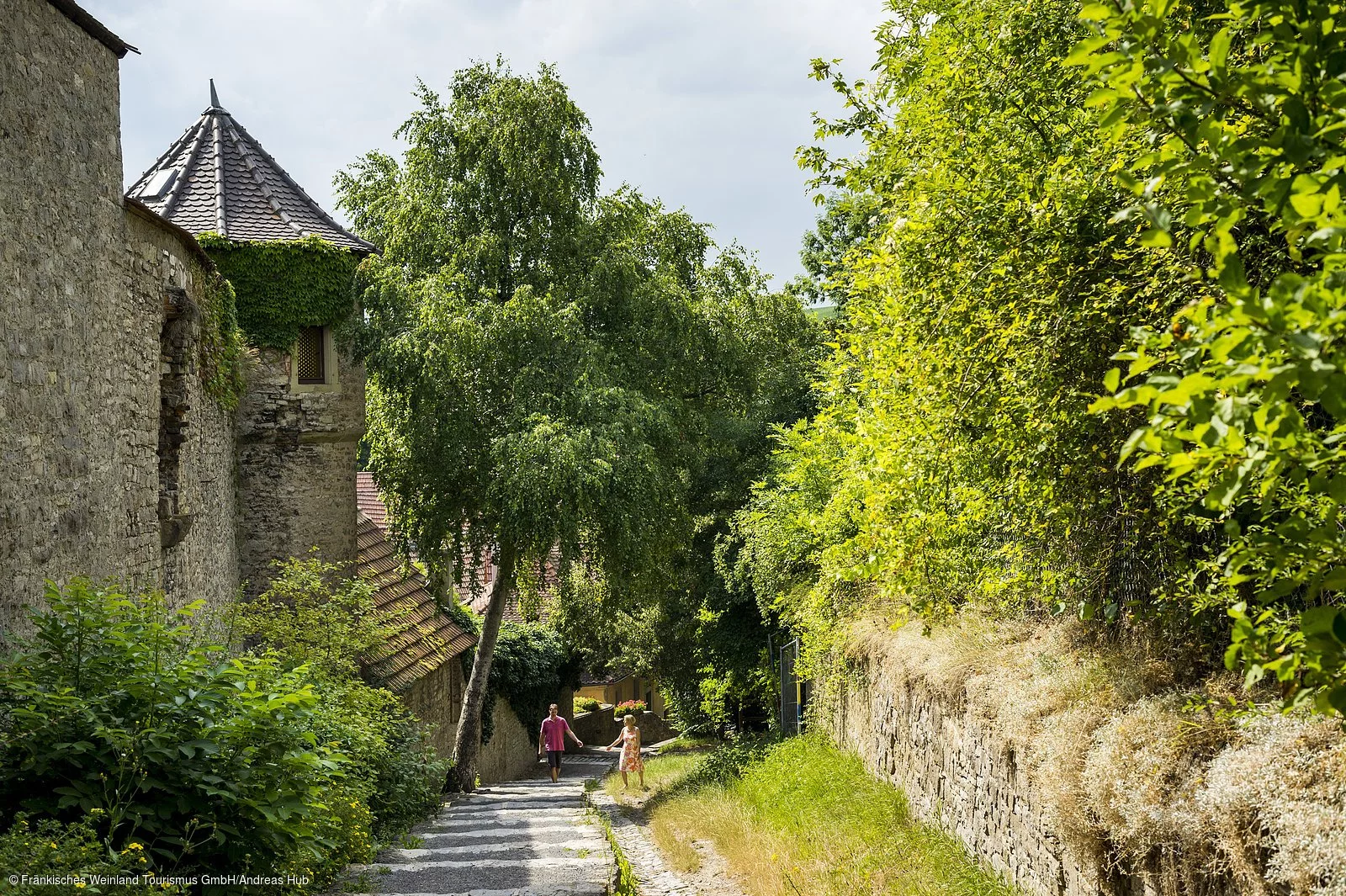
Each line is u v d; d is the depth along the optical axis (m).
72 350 7.75
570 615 22.66
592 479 14.88
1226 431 2.08
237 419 15.10
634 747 17.56
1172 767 4.62
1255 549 2.54
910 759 10.01
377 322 16.11
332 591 15.70
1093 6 2.39
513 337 16.27
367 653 14.61
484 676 18.42
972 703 7.58
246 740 6.00
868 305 6.71
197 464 12.19
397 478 17.56
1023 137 5.48
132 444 9.10
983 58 5.67
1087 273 4.86
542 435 15.19
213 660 10.63
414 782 12.61
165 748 5.61
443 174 17.73
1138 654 5.70
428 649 18.17
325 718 10.61
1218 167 2.46
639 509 15.77
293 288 15.34
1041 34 5.47
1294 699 2.48
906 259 5.69
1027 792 6.50
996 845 7.27
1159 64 2.34
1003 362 5.46
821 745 14.28
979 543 6.80
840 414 8.77
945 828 8.69
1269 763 3.93
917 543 6.34
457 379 16.17
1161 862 4.69
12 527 6.71
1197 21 2.62
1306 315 1.97
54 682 5.84
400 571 18.56
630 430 15.98
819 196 6.56
